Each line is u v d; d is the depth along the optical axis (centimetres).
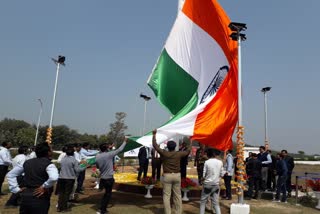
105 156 767
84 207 840
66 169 788
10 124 8200
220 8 1042
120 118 4950
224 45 1016
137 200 966
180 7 1245
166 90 1086
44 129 6297
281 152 1130
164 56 1096
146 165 1234
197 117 870
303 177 1077
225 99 920
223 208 891
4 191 1051
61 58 1278
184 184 994
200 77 1053
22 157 897
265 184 1215
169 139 842
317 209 967
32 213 430
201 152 1040
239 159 852
